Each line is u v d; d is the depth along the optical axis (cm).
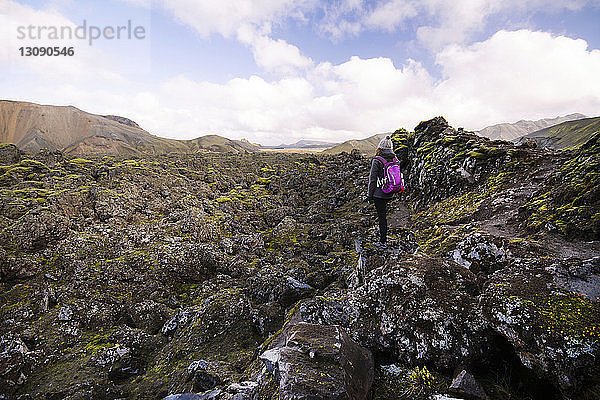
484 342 511
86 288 1428
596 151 984
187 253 1745
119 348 1039
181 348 1008
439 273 629
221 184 3781
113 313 1320
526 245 684
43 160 3662
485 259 740
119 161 4216
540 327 441
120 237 1892
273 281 1234
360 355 539
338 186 3694
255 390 478
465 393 447
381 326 603
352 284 881
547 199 998
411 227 1808
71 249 1689
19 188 2453
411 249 903
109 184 2686
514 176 1584
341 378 440
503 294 509
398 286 621
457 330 527
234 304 1115
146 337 1145
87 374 923
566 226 773
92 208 2209
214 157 6138
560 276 529
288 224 2497
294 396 405
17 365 912
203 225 2200
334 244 1844
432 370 521
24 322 1196
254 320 1048
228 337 1022
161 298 1468
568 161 1146
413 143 2878
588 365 396
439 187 2092
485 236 768
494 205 1378
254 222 2689
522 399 443
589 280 510
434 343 528
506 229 1012
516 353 459
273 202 3266
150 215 2395
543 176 1410
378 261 799
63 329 1171
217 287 1530
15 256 1544
